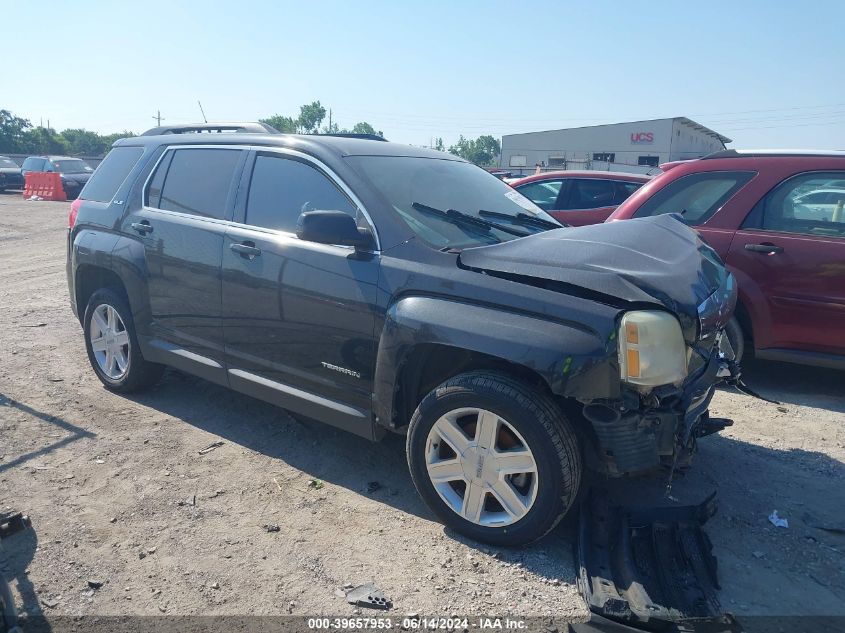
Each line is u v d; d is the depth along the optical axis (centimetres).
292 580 308
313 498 379
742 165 567
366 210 374
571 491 313
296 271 389
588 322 301
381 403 359
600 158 6000
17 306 824
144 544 331
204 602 292
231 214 436
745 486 402
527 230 421
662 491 391
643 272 315
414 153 449
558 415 312
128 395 523
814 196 534
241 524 351
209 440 448
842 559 332
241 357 428
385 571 316
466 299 330
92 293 550
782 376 604
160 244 466
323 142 414
